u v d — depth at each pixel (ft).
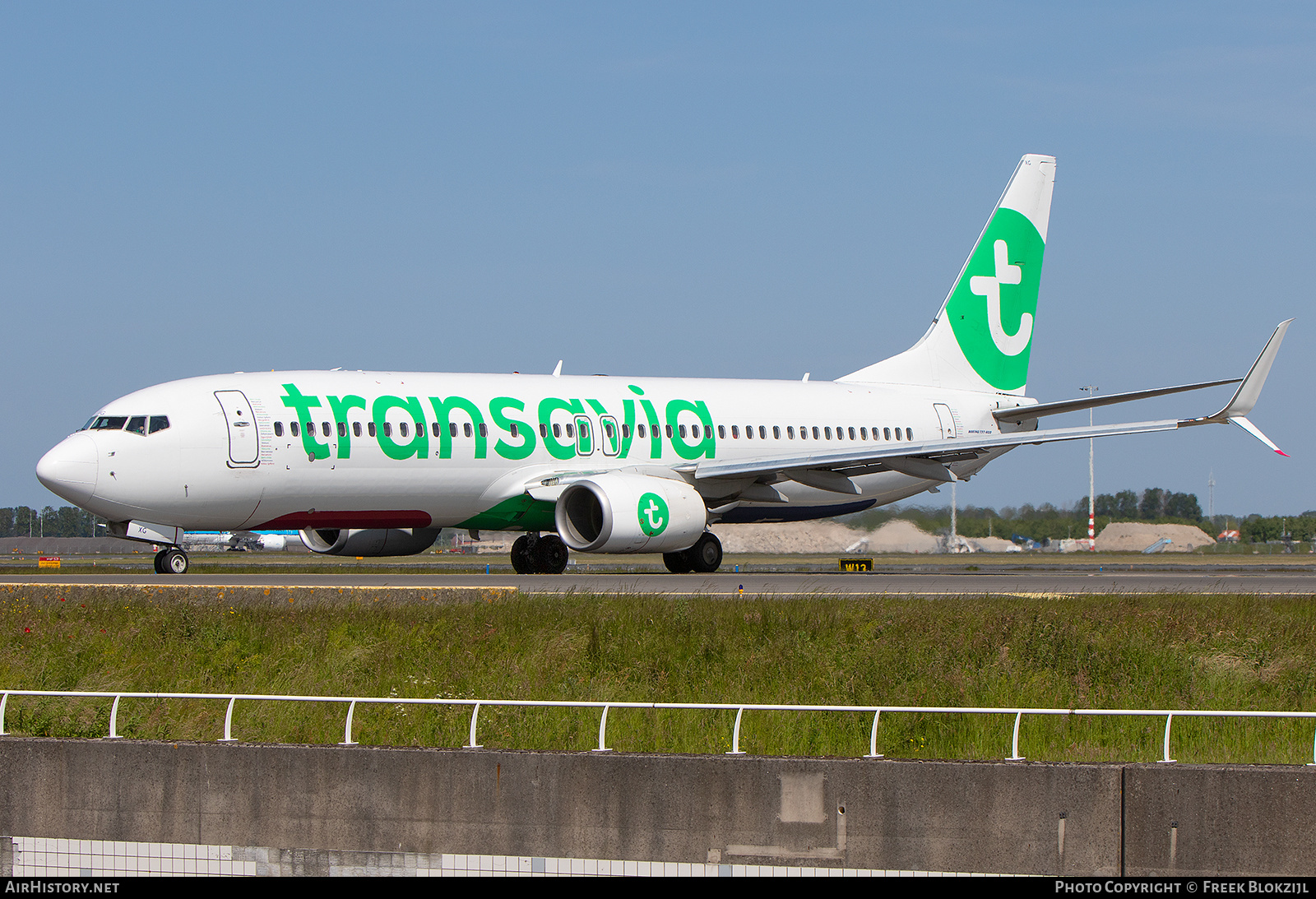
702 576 314.55
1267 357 293.64
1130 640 169.99
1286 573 379.35
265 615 196.54
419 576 306.35
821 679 148.15
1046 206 411.75
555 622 184.75
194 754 100.68
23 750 102.94
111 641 176.35
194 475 277.03
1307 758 114.11
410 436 297.12
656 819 94.73
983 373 403.75
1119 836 90.38
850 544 597.11
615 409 329.11
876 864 92.22
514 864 96.43
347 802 98.73
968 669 152.35
